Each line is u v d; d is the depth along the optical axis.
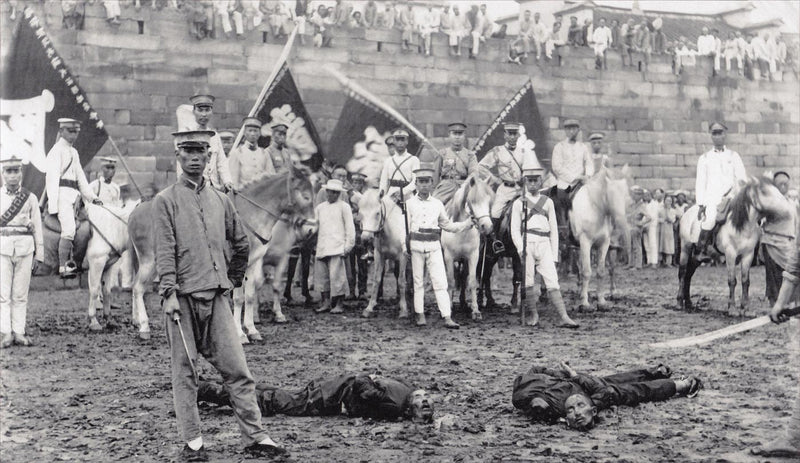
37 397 8.45
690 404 7.83
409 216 13.43
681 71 30.80
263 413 7.46
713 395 8.23
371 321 14.11
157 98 24.03
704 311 15.09
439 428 6.94
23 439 6.87
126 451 6.41
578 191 15.35
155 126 23.98
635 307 15.77
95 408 7.96
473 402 7.92
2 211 11.64
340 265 15.22
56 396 8.49
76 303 17.06
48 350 11.33
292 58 25.81
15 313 11.77
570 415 6.88
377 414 7.29
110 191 15.27
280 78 24.98
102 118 23.47
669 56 30.77
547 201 13.52
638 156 30.25
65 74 22.42
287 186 11.80
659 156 30.50
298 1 25.84
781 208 12.39
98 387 8.89
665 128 30.52
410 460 6.06
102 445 6.62
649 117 30.34
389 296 18.25
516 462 5.98
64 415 7.64
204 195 6.29
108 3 23.38
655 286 19.58
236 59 24.94
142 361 10.48
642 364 9.98
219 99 24.73
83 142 22.53
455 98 28.09
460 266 15.73
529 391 7.29
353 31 26.64
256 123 13.88
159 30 24.06
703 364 10.02
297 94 25.12
